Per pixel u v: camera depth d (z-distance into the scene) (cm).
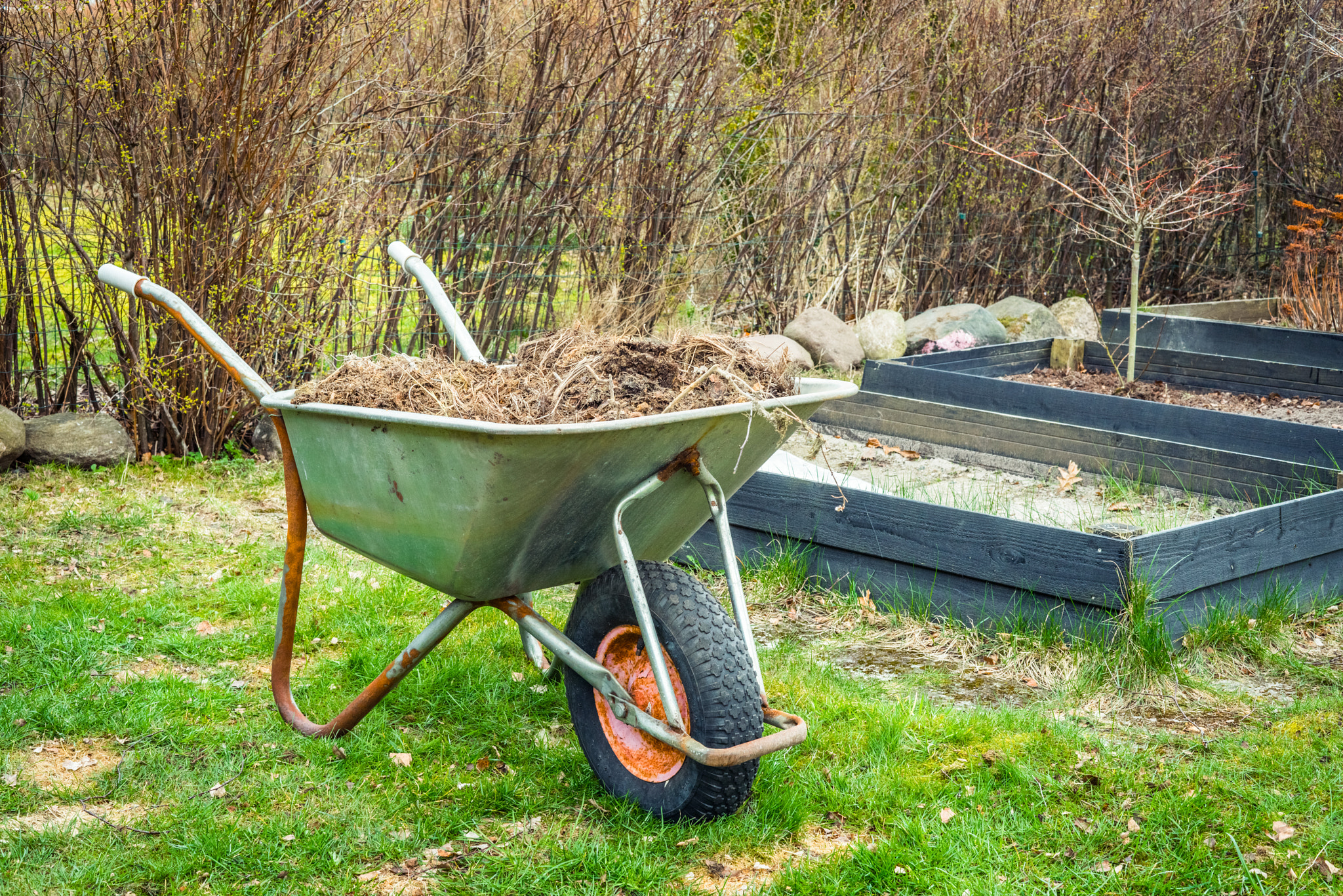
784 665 366
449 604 294
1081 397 646
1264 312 1106
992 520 384
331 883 242
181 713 320
